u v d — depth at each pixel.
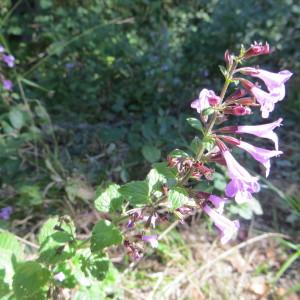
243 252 0.27
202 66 0.40
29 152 0.31
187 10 0.53
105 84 0.39
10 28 0.44
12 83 0.38
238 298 0.25
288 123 0.38
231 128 0.16
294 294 0.25
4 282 0.18
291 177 0.33
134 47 0.43
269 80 0.15
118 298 0.23
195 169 0.16
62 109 0.37
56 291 0.18
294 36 0.44
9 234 0.19
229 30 0.40
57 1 0.51
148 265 0.26
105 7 0.52
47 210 0.28
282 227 0.29
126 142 0.34
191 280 0.25
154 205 0.17
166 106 0.38
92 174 0.31
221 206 0.16
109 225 0.17
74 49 0.40
